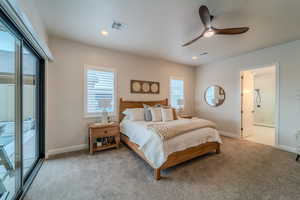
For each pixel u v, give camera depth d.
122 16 2.15
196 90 5.41
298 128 2.96
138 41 3.07
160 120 3.34
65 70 2.99
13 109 1.62
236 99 4.13
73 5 1.88
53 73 2.87
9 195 1.54
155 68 4.41
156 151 2.06
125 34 2.74
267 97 6.18
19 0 1.16
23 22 1.42
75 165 2.39
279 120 3.24
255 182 1.92
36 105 2.56
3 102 1.48
